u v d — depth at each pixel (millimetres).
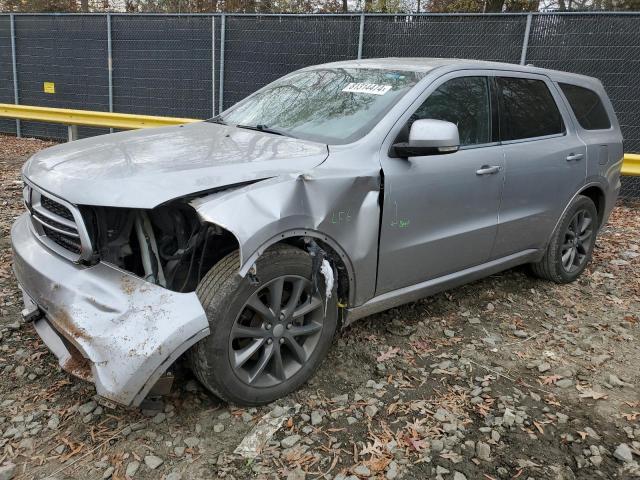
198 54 10023
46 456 2482
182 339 2414
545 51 8211
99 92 10969
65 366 2607
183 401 2883
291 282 2814
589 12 7879
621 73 7957
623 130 8117
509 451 2695
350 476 2447
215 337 2539
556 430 2871
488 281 4836
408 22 8719
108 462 2465
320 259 2811
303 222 2736
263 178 2695
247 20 9516
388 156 3162
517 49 8312
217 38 9820
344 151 3057
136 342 2377
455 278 3812
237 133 3424
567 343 3826
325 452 2596
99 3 16328
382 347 3568
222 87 9945
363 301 3232
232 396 2707
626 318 4254
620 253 5836
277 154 2934
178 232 2746
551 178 4289
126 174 2564
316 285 2867
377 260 3182
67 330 2531
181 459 2504
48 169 2805
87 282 2596
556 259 4672
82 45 10844
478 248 3832
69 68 11078
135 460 2480
